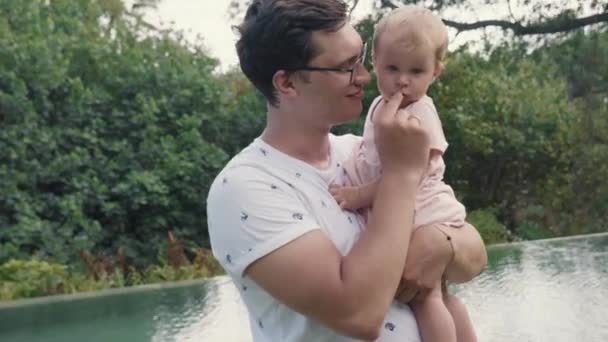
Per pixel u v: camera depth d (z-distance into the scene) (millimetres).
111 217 10508
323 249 1598
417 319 1831
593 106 14961
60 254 9633
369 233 1619
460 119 14383
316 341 1644
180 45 13953
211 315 6047
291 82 1696
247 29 1719
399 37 1877
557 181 15617
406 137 1670
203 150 11383
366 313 1566
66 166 10297
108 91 11445
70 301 7609
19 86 10250
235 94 14422
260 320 1708
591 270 6617
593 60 13453
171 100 11820
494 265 7496
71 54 11367
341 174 1847
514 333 4449
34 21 11414
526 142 15000
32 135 10258
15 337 5637
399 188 1648
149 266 10180
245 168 1686
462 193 15031
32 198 10023
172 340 5211
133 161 10891
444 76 14953
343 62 1675
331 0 1683
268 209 1629
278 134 1757
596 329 4414
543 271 6762
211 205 1704
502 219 15180
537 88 15781
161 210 10891
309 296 1572
